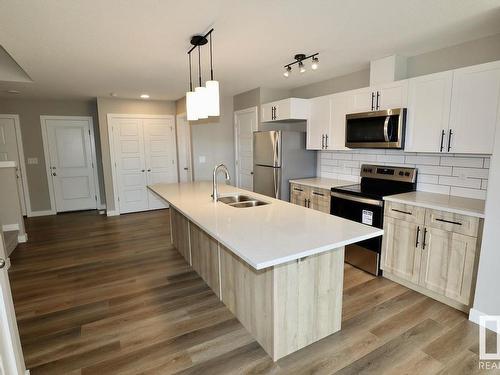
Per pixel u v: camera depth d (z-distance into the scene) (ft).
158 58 10.39
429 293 8.75
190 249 11.09
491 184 6.89
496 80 7.49
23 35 8.09
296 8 6.83
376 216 9.82
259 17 7.29
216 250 8.70
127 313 8.14
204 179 19.65
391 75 10.43
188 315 8.03
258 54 10.14
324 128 13.02
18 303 8.67
